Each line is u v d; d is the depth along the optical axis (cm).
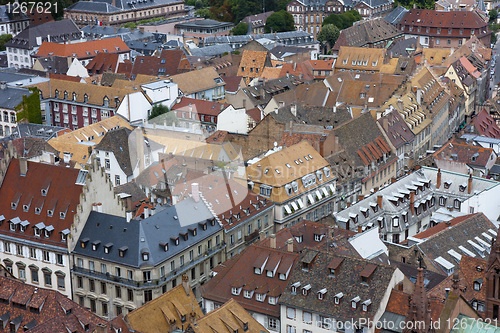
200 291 15262
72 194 16888
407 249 16225
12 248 17325
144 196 17950
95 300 16288
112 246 15925
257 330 13350
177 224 16412
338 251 15412
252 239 18150
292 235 16175
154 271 15625
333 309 13538
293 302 13925
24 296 13450
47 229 16725
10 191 17588
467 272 14075
